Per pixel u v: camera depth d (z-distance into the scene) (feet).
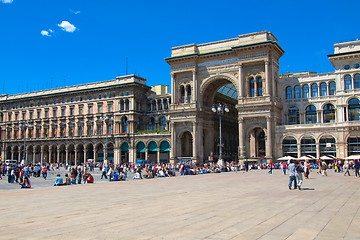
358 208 58.59
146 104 372.17
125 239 38.45
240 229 42.96
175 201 71.26
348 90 246.68
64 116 393.29
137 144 343.67
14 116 438.40
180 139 298.15
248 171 220.43
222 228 43.62
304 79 270.67
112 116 360.89
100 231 42.75
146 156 334.85
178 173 219.61
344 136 240.94
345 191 86.17
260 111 260.01
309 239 37.65
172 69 301.02
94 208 62.95
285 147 258.16
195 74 290.76
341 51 251.60
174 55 303.48
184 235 40.04
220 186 108.06
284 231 41.63
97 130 369.71
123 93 359.05
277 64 281.13
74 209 62.13
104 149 361.92
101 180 167.32
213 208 60.23
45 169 184.34
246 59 269.64
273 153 255.70
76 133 382.42
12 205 68.90
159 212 56.85
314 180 124.77
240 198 74.43
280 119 273.13
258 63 267.59
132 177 188.85
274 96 262.67
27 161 405.18
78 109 387.34
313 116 264.72
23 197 84.58
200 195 82.17
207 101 303.68
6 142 435.53
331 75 260.62
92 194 90.07
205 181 132.77
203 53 288.30
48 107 409.90
